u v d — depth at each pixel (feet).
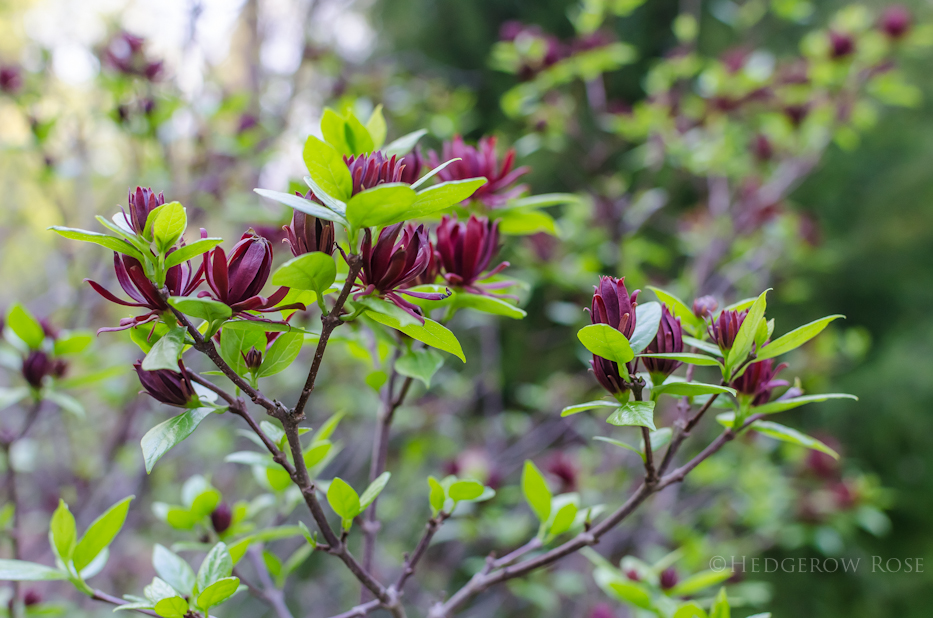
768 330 4.16
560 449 19.16
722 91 15.97
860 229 31.17
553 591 13.48
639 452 4.30
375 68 18.35
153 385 3.51
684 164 16.37
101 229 13.05
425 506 19.47
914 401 27.04
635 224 15.75
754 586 10.66
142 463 12.82
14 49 16.06
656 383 4.28
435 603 5.34
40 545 12.86
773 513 14.25
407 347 5.17
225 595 3.67
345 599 18.13
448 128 15.74
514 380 26.13
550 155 24.61
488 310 4.78
